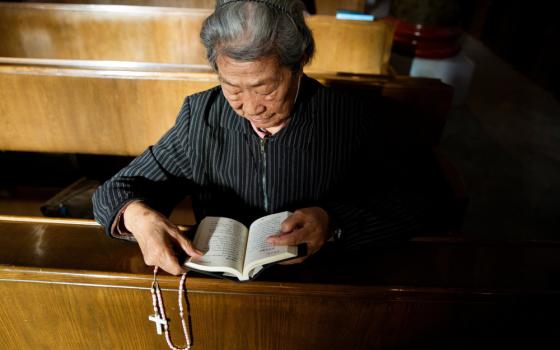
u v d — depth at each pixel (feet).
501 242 3.84
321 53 9.52
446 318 3.54
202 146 3.79
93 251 3.59
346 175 3.91
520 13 16.69
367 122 3.83
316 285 3.32
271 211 4.06
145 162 3.93
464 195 6.66
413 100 6.80
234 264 3.25
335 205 3.62
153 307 3.59
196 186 4.08
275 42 2.77
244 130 3.61
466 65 13.44
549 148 12.06
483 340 3.74
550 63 15.21
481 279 3.46
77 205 6.89
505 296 3.34
